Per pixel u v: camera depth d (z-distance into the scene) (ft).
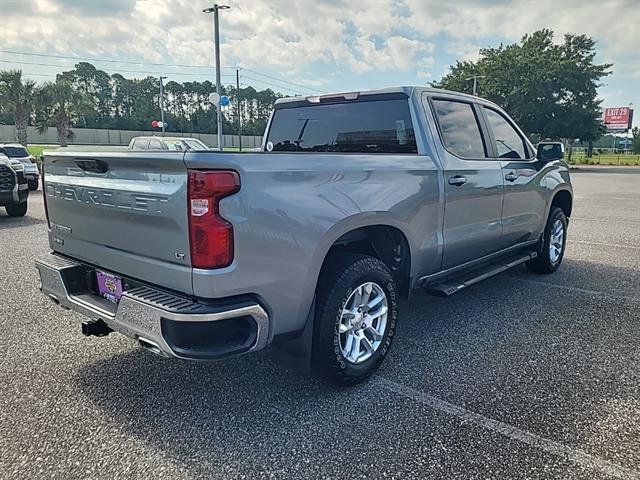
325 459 7.45
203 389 9.68
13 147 47.34
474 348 11.67
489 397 9.32
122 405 9.07
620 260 21.12
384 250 11.07
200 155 7.02
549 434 8.08
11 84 98.99
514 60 133.90
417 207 10.75
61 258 10.43
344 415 8.70
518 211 15.17
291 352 9.10
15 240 24.98
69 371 10.45
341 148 13.30
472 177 12.57
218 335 7.49
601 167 135.64
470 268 13.74
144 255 8.12
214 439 8.00
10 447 7.77
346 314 9.45
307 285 8.43
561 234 18.95
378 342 10.14
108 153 8.26
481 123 13.79
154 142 59.62
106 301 9.21
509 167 14.37
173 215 7.38
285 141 14.65
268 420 8.55
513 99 132.26
